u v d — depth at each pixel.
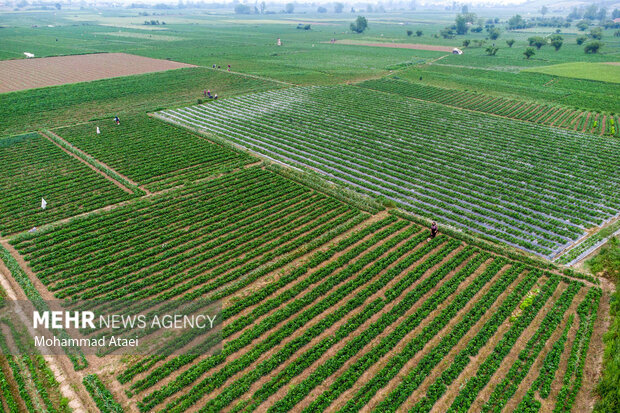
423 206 57.22
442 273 42.97
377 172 68.44
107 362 32.50
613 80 135.50
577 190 61.66
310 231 51.22
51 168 65.69
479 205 58.00
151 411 29.00
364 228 51.06
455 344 34.38
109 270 43.38
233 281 42.03
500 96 118.00
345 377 31.09
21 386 30.00
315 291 40.03
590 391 30.34
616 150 77.25
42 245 47.06
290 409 29.27
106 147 74.38
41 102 101.12
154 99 108.25
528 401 29.30
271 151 75.75
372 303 38.56
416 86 127.88
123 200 57.16
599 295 39.78
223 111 98.94
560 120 97.38
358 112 100.50
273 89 120.81
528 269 44.09
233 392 30.00
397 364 32.19
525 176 66.62
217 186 61.72
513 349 33.84
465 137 84.44
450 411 28.64
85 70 141.38
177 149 74.44
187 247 47.28
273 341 34.28
